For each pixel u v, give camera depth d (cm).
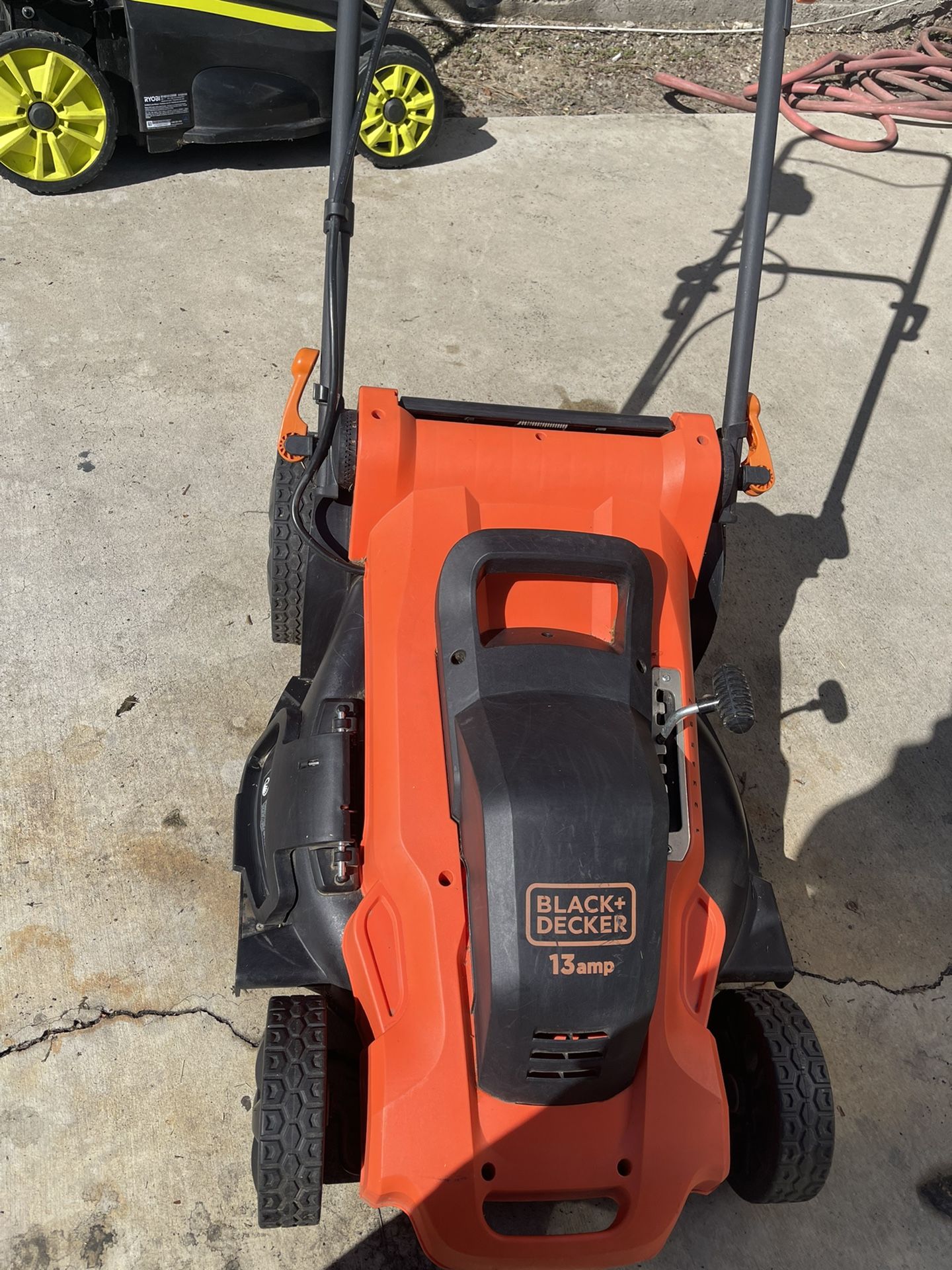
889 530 152
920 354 181
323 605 103
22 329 153
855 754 126
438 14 237
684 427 96
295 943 84
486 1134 71
